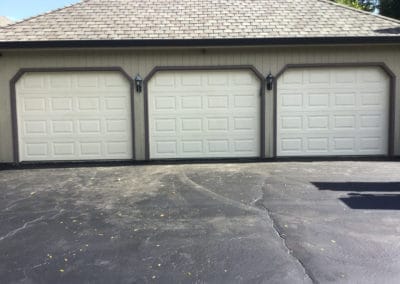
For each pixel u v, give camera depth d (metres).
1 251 4.29
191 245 4.37
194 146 10.10
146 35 9.56
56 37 9.43
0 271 3.81
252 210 5.62
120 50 9.77
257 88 10.02
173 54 9.84
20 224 5.17
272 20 10.41
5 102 9.77
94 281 3.59
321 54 9.93
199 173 8.37
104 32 9.72
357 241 4.41
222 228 4.89
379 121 10.14
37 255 4.17
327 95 10.07
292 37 9.34
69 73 9.86
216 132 10.09
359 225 4.93
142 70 9.86
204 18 10.55
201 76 9.97
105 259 4.05
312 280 3.54
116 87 9.92
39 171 8.96
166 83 9.95
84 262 3.98
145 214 5.52
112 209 5.80
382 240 4.43
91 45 9.18
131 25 10.11
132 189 7.04
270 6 11.36
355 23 10.18
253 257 4.04
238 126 10.09
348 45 9.68
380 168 8.68
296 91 10.05
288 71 10.01
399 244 4.31
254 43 9.32
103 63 9.80
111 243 4.47
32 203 6.21
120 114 9.98
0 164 9.83
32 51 9.66
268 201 6.07
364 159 9.91
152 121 10.02
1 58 9.67
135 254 4.16
